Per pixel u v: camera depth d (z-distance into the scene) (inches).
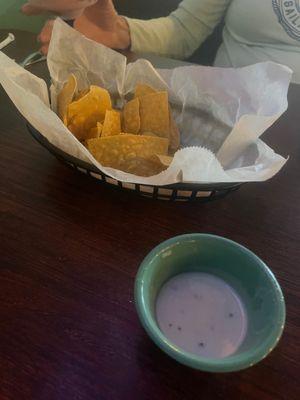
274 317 6.7
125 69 12.8
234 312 7.7
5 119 12.6
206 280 8.1
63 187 10.8
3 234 9.5
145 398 7.1
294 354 7.8
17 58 15.1
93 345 7.7
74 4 16.8
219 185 9.9
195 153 8.9
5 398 6.8
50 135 10.1
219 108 12.5
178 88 12.8
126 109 12.0
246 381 7.4
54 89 12.1
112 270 9.1
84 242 9.6
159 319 7.5
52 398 6.9
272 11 20.5
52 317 8.0
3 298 8.3
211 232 10.2
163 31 21.4
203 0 22.2
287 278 9.2
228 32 22.8
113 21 18.7
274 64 11.6
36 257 9.1
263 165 10.4
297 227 10.5
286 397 7.2
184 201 10.6
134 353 7.6
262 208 10.9
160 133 11.9
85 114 11.1
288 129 13.6
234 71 12.3
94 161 9.4
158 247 7.5
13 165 11.2
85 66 12.7
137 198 10.8
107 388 7.1
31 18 22.8
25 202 10.3
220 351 7.1
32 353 7.5
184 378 7.4
